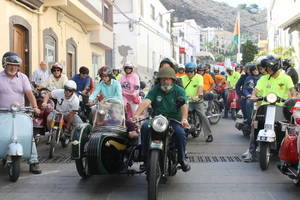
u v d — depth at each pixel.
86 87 11.24
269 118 7.45
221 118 16.20
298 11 19.83
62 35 17.08
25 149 6.84
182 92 6.27
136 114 6.19
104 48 24.06
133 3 30.72
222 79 16.48
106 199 5.85
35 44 14.52
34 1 13.71
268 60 7.93
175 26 56.72
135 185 6.55
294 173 6.00
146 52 33.56
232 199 5.73
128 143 6.49
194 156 8.71
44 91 9.77
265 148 7.26
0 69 12.01
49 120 8.99
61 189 6.34
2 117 6.80
